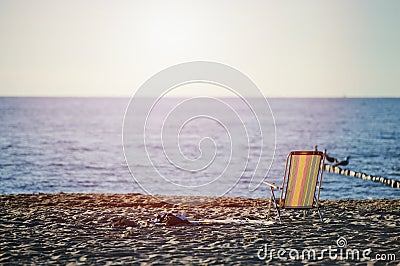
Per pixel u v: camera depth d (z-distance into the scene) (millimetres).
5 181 32375
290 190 12469
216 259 9148
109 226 12164
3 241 10477
